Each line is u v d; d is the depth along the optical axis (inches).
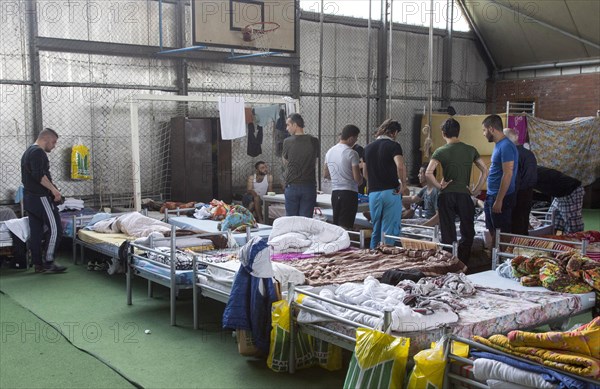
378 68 500.1
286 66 448.1
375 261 206.8
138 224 274.4
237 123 358.3
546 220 303.6
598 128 455.2
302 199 265.6
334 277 184.5
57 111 354.0
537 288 173.8
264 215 361.7
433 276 187.3
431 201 285.1
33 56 341.4
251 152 407.8
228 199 400.8
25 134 342.6
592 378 104.1
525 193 245.1
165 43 393.4
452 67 555.8
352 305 144.7
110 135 374.0
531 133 455.8
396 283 178.7
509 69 569.9
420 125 530.0
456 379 120.0
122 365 167.3
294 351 159.3
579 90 523.8
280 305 159.3
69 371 164.4
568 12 487.8
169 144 393.4
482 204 301.3
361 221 294.7
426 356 120.9
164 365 167.0
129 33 379.2
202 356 173.5
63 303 228.7
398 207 236.5
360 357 125.2
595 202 484.7
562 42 515.2
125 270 255.0
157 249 220.5
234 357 172.6
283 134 405.4
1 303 229.5
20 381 157.9
